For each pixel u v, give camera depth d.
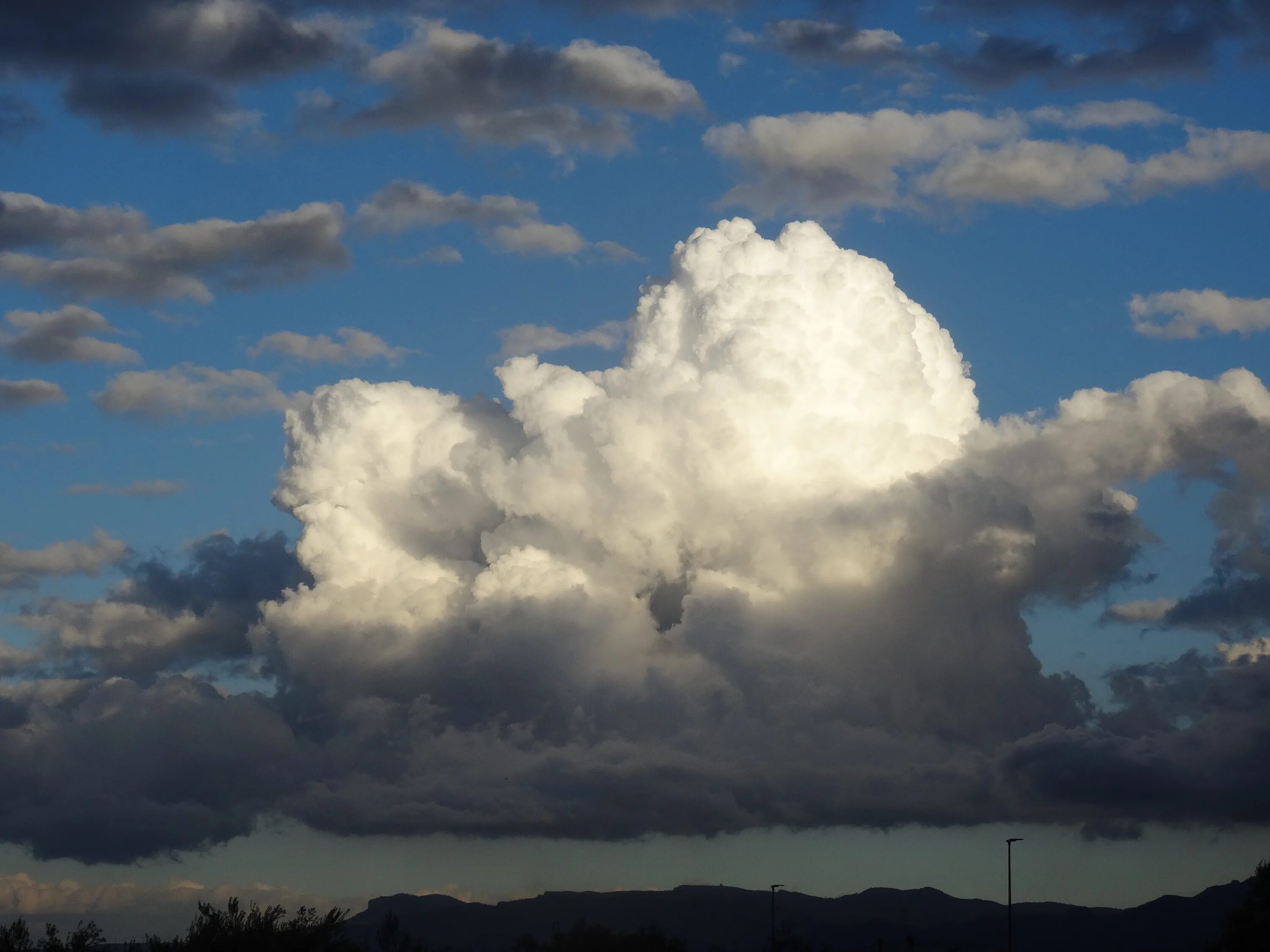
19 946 73.88
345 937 86.19
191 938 79.00
